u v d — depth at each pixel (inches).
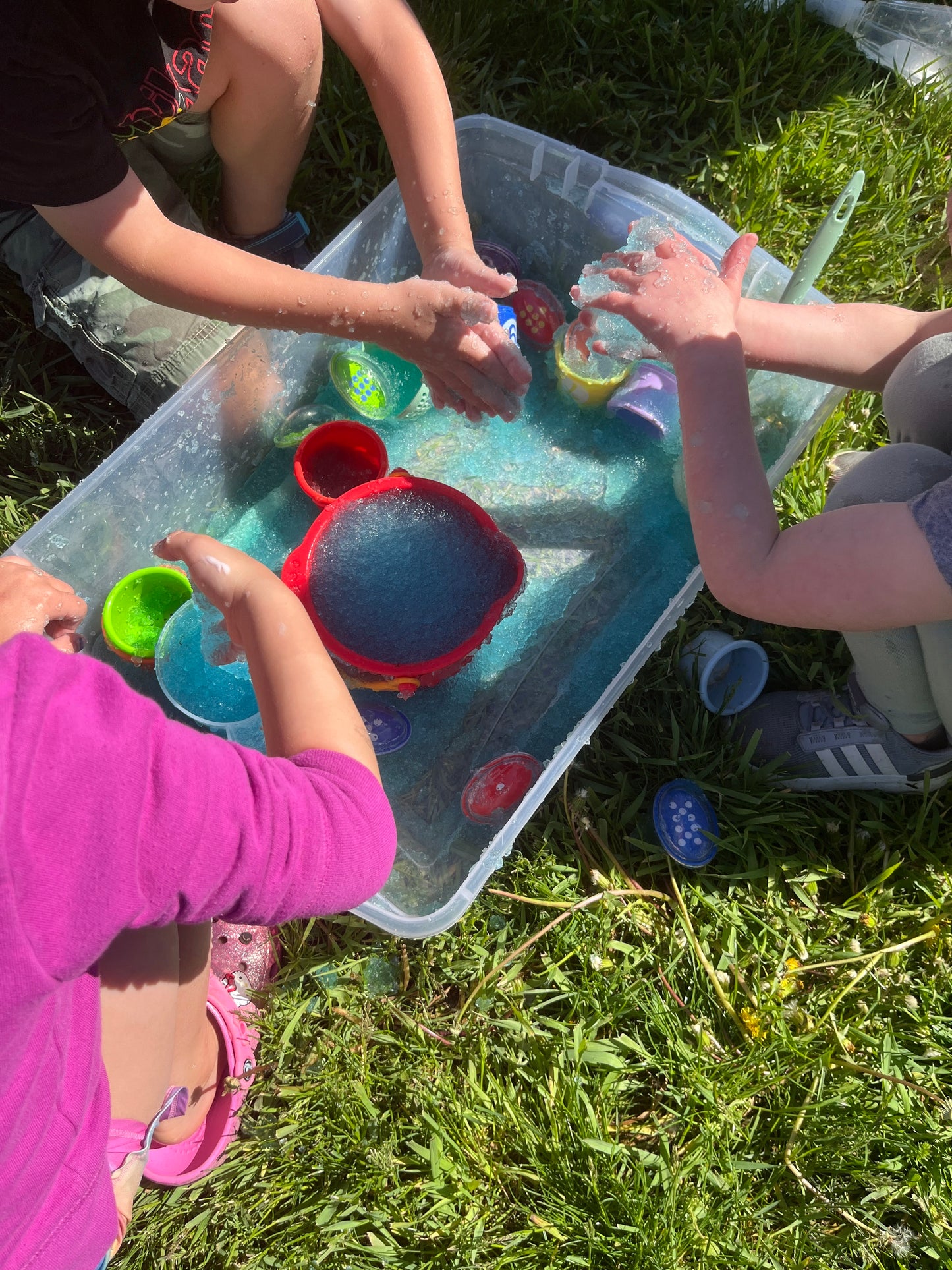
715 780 60.6
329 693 42.6
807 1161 51.6
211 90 57.6
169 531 63.2
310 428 65.7
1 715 26.5
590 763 61.3
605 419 68.1
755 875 58.1
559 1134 51.4
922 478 48.5
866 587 44.8
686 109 75.5
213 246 53.1
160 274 52.1
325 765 38.8
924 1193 50.9
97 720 28.4
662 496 66.1
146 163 63.6
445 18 76.2
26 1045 30.6
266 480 66.9
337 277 61.1
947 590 43.3
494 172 66.4
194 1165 51.7
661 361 65.0
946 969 56.1
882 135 76.8
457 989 56.4
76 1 45.1
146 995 41.7
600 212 64.3
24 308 69.7
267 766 35.2
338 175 74.0
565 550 65.6
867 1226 50.9
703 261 51.0
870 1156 52.4
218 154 66.2
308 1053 54.2
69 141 46.3
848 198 50.0
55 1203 35.2
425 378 59.7
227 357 58.6
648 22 78.0
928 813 60.1
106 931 29.1
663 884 59.0
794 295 55.9
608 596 64.4
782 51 77.5
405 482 59.5
